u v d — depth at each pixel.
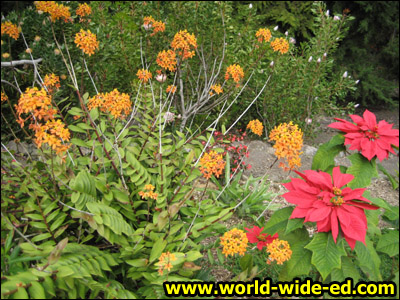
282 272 2.57
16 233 2.35
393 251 2.44
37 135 2.14
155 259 2.36
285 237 2.63
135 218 2.61
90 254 2.25
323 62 6.21
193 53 3.32
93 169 2.77
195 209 2.72
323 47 6.29
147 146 2.86
